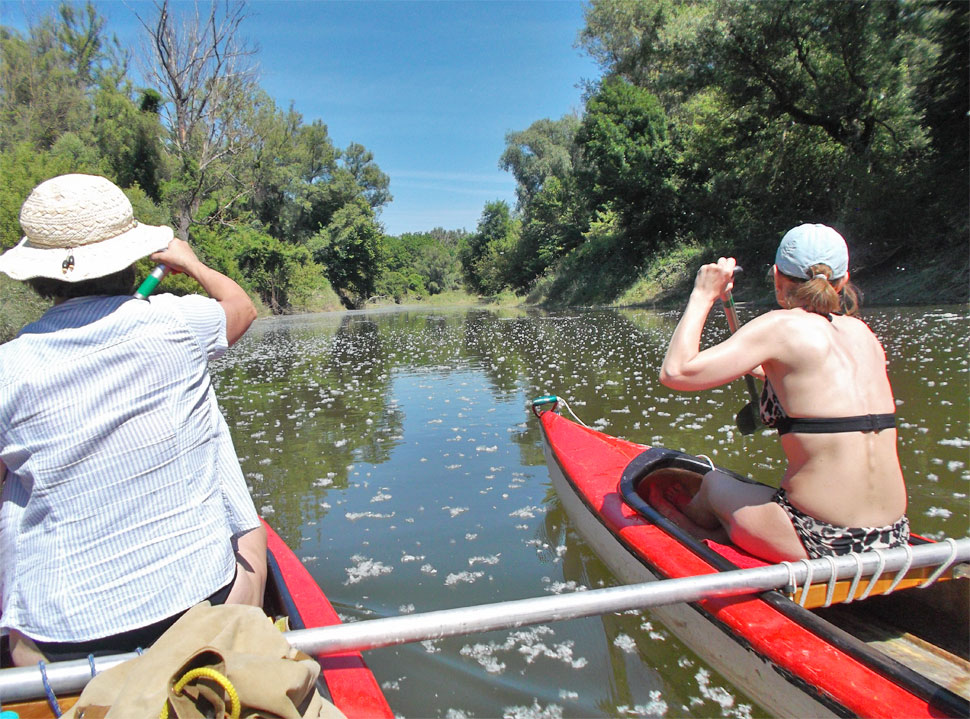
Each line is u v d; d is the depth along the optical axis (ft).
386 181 189.88
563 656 8.47
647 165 79.66
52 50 96.17
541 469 15.67
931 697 5.42
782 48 55.62
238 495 6.29
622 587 6.50
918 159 49.01
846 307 7.77
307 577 7.86
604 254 92.27
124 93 90.74
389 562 11.12
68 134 81.51
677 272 73.31
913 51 48.29
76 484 5.23
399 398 25.48
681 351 7.41
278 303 126.52
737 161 66.13
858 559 6.75
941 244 47.16
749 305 54.13
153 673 4.68
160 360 5.52
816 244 7.30
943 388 19.85
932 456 14.33
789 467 7.47
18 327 41.65
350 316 106.22
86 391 5.24
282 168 128.98
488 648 8.70
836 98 53.47
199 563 5.60
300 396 27.43
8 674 5.04
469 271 204.44
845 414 6.91
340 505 13.96
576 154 122.62
